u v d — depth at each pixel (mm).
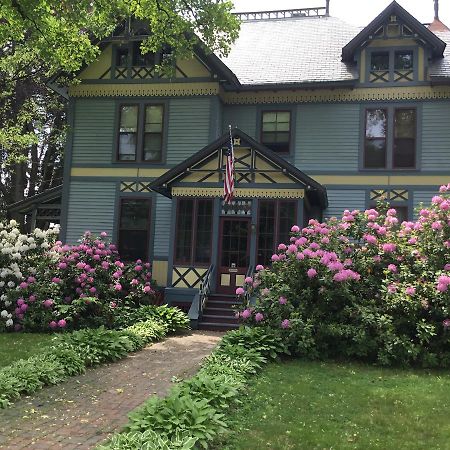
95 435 5559
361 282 10469
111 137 18812
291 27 22344
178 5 14883
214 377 7293
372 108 17828
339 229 11188
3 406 6434
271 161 15367
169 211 18203
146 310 13688
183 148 18156
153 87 18641
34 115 25672
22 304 12844
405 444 5359
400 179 17344
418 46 17641
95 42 18594
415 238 10586
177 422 5199
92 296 13625
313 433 5660
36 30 14695
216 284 15609
